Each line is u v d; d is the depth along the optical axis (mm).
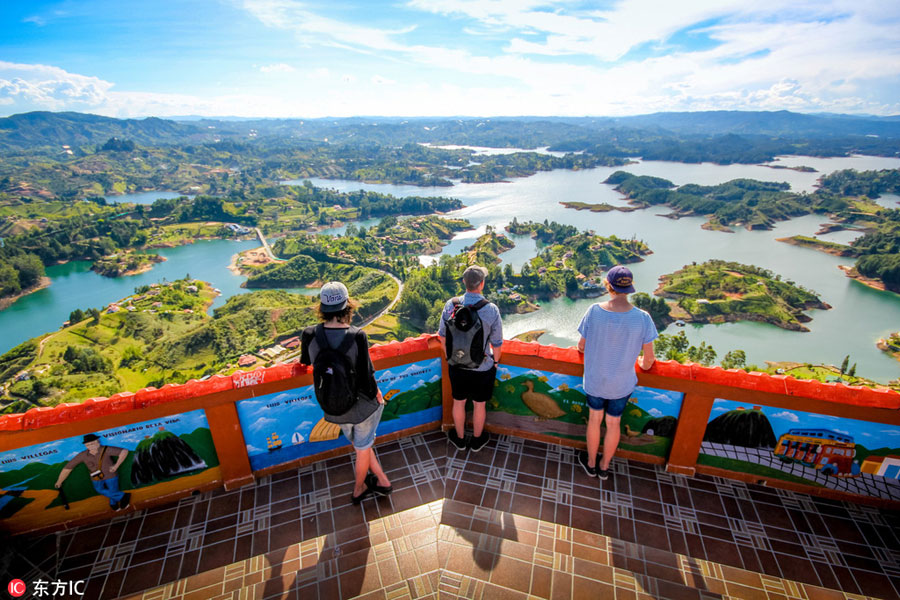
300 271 157125
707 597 2770
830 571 2934
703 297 126812
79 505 3338
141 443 3328
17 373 96188
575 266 154125
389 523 3307
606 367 3324
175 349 104562
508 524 3271
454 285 138375
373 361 3773
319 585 2873
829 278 147625
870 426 3281
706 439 3607
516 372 3918
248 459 3682
